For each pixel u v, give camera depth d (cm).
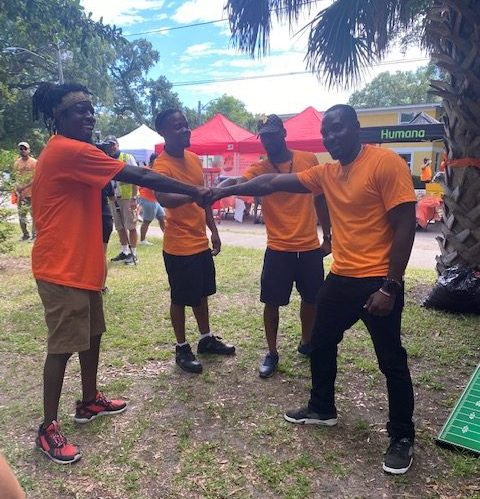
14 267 759
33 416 313
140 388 349
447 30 477
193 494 239
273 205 356
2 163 717
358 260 254
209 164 1731
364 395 335
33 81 2581
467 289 482
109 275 693
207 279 378
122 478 251
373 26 535
